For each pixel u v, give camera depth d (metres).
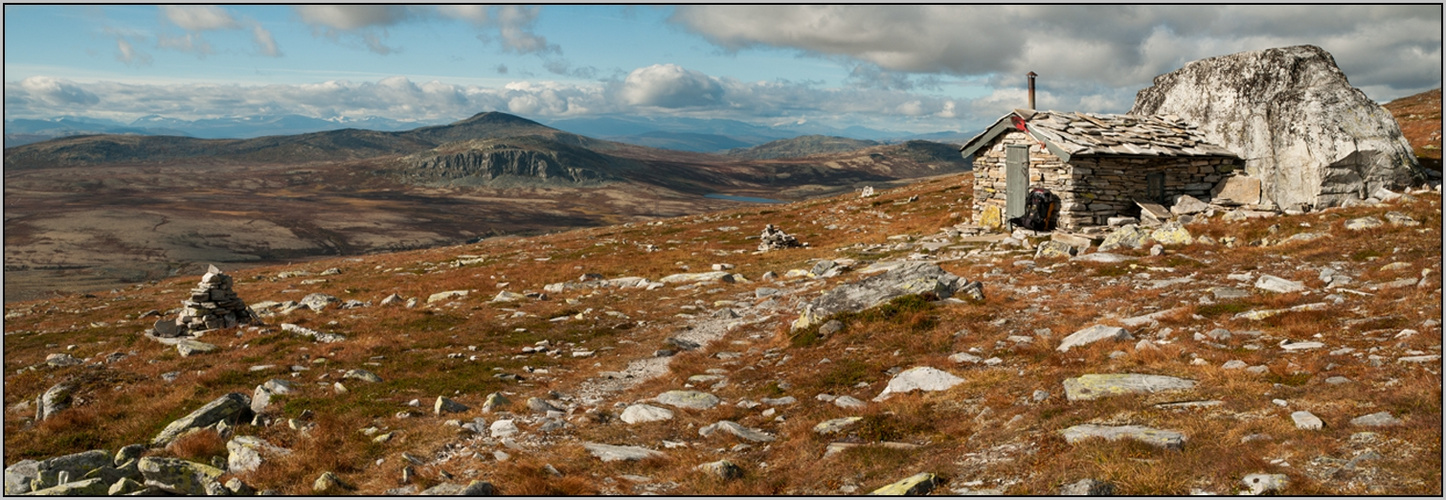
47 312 32.00
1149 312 15.23
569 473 9.81
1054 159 32.78
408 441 11.52
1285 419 8.27
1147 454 7.86
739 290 27.16
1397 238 19.38
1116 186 32.31
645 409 12.77
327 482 9.62
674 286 29.45
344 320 24.53
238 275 50.44
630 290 29.50
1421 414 7.64
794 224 54.44
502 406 13.61
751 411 12.74
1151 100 37.66
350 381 15.86
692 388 14.71
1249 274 17.84
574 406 13.95
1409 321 11.51
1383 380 9.05
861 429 10.55
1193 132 34.03
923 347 15.05
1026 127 34.06
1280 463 7.21
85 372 17.12
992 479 8.00
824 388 13.41
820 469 9.20
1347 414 8.12
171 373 17.09
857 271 27.83
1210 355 11.39
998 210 36.88
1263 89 31.45
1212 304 15.00
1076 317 15.66
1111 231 30.80
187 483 9.76
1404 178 27.62
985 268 24.03
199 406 14.09
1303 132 28.39
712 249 44.03
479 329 22.23
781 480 9.09
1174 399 9.57
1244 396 9.29
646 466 10.09
